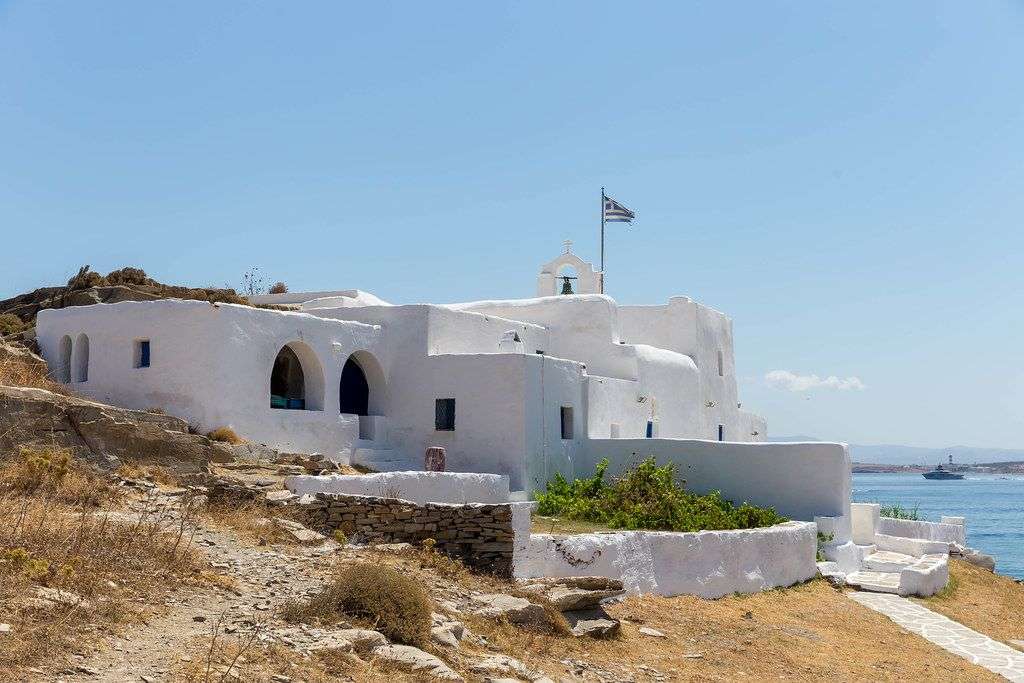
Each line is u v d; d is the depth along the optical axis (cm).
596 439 3002
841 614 2183
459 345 2947
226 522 1658
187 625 1101
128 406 2394
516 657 1339
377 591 1231
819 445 2742
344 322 2658
